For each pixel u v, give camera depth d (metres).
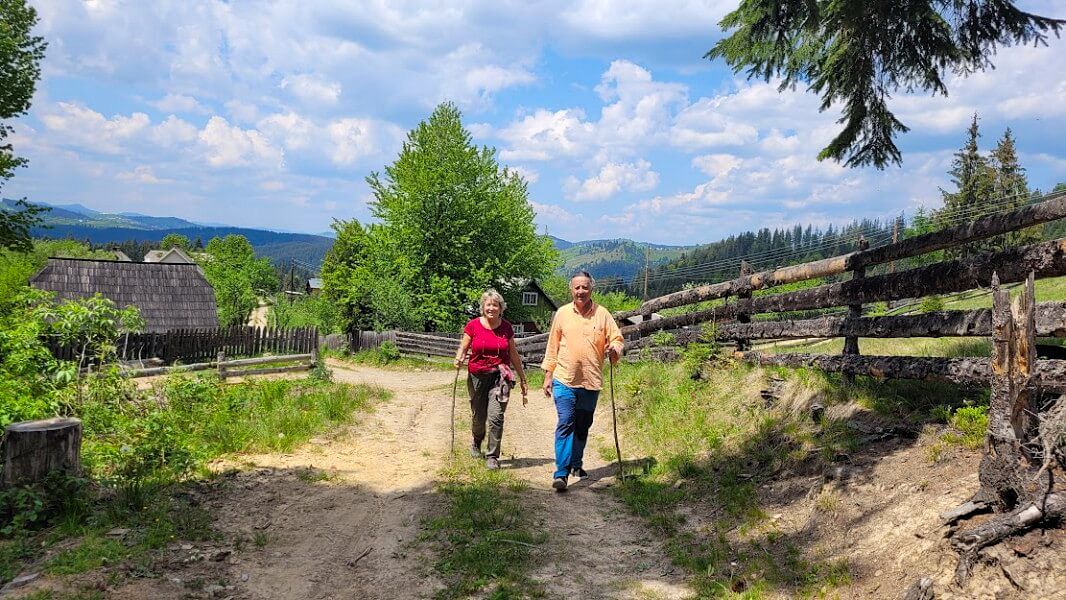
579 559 4.07
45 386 6.44
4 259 38.03
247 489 5.15
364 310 40.59
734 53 7.29
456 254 33.53
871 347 8.52
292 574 3.73
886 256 5.38
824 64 7.02
